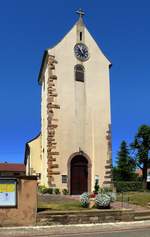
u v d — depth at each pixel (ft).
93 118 124.26
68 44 125.18
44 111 130.62
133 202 92.58
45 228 62.59
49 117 119.14
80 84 124.57
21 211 63.87
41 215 65.26
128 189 147.02
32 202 64.69
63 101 121.39
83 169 120.47
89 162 121.29
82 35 127.95
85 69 126.21
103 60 129.29
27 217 64.18
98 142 123.54
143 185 152.76
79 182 119.14
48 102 120.16
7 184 63.57
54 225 65.51
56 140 118.62
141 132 209.77
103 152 123.54
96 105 125.49
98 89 126.72
